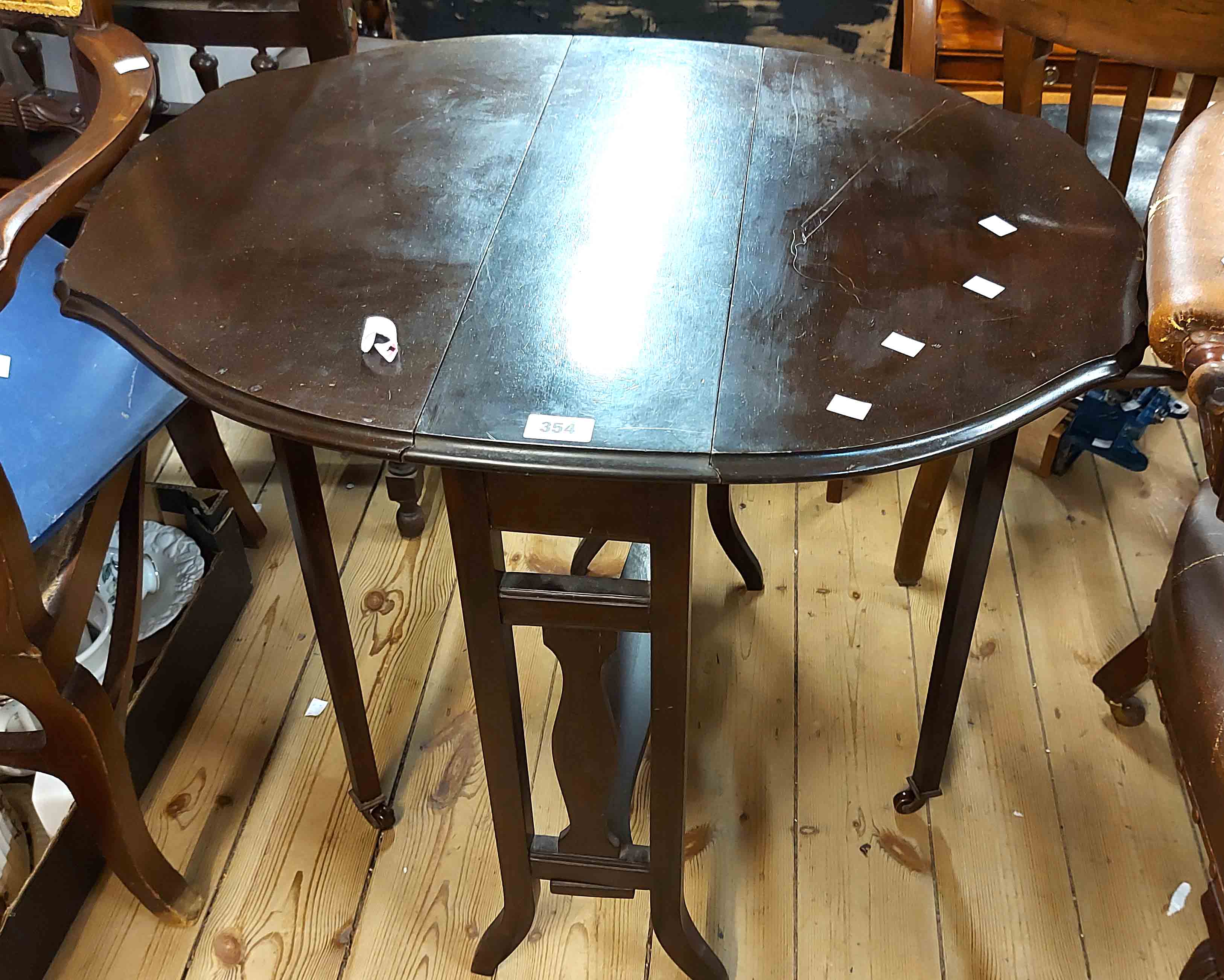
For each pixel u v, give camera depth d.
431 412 0.71
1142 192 1.34
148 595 1.36
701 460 0.67
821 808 1.28
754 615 1.51
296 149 1.00
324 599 1.04
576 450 0.68
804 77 1.13
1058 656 1.45
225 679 1.42
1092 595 1.54
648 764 1.31
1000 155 1.00
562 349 0.76
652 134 1.03
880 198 0.94
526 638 1.48
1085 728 1.37
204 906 1.19
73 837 1.14
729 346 0.76
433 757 1.34
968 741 1.35
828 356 0.75
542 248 0.87
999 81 2.10
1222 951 0.86
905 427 0.69
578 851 1.00
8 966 1.06
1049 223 0.90
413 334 0.77
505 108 1.07
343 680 1.10
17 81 1.59
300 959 1.15
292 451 0.92
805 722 1.38
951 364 0.75
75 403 1.07
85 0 1.05
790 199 0.93
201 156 0.99
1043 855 1.24
